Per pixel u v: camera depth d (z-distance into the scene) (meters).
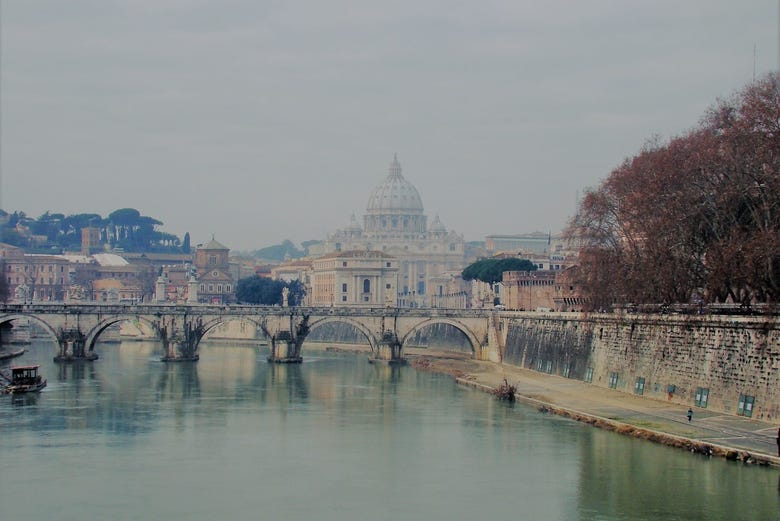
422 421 199.25
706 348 187.75
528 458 164.25
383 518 135.62
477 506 140.38
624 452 164.75
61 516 136.50
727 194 190.88
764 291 187.75
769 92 192.75
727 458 156.00
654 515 134.25
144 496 145.50
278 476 156.38
